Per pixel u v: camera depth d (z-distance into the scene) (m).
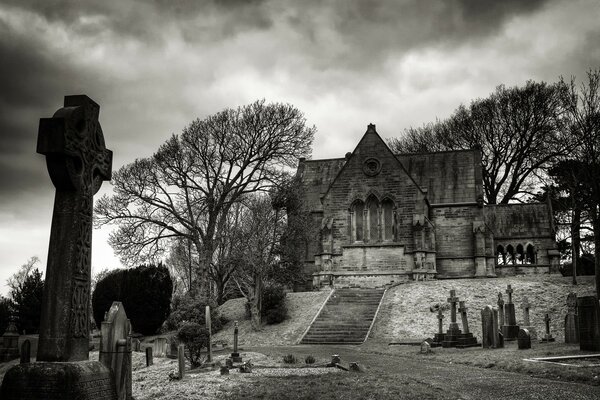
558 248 70.50
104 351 14.44
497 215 67.31
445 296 43.97
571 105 41.66
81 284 11.80
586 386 15.85
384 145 57.09
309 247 60.72
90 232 12.23
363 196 56.53
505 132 74.62
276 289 44.78
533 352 23.45
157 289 53.44
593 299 22.89
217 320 44.06
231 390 16.72
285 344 38.59
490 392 15.36
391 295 45.69
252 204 51.25
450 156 64.88
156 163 50.31
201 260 49.94
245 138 51.47
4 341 38.38
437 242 60.34
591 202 42.12
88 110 12.27
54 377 10.74
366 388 16.02
